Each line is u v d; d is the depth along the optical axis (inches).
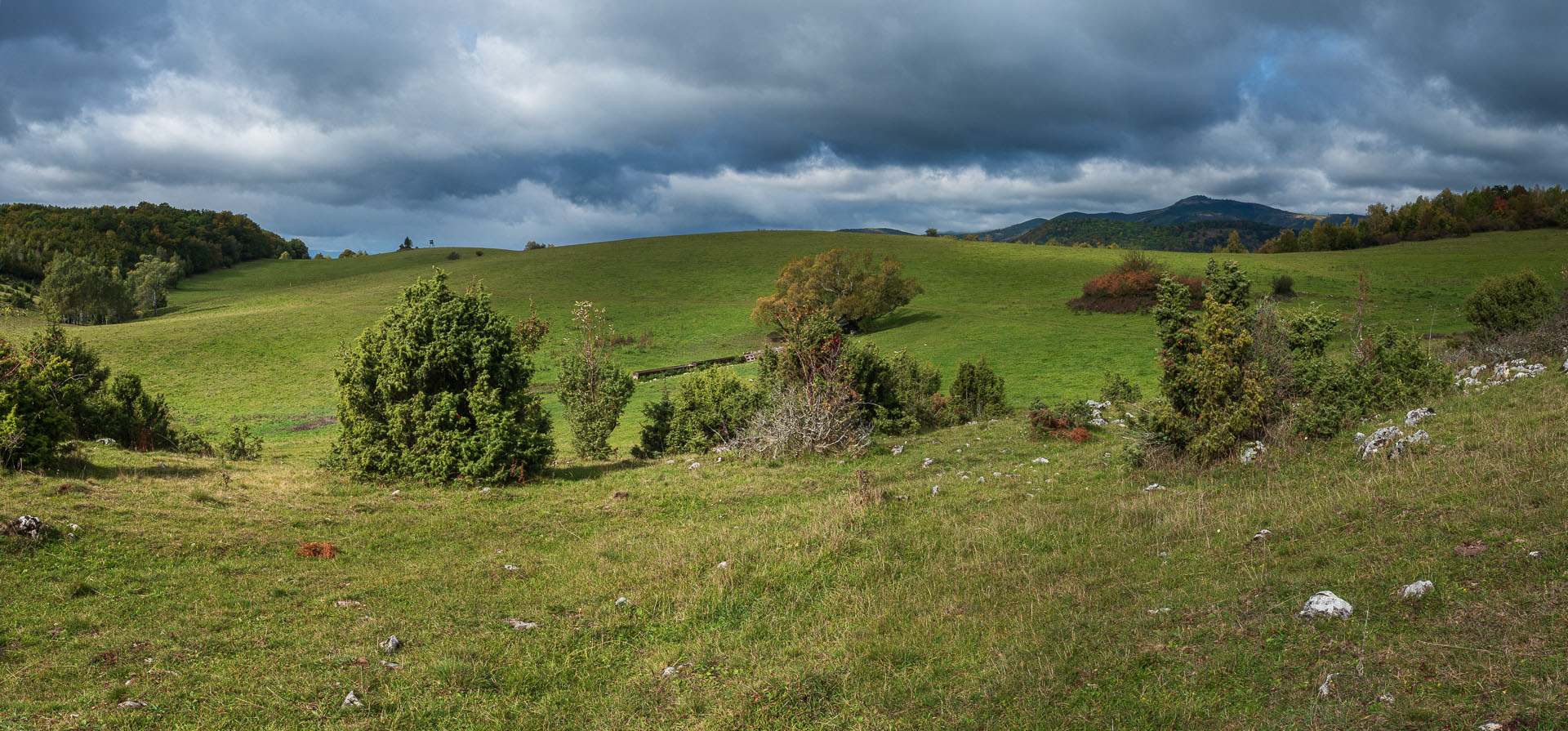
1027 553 411.5
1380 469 450.0
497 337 796.6
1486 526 298.5
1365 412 644.7
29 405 632.4
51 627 337.7
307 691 282.5
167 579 415.2
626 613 373.1
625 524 584.7
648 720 263.7
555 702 281.9
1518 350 942.4
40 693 275.7
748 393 1076.5
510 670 308.7
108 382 1095.6
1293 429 568.7
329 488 700.7
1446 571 265.4
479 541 540.1
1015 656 272.8
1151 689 232.1
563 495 695.1
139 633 337.7
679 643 334.6
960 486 638.5
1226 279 674.2
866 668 284.8
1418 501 352.5
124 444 997.2
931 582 380.8
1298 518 380.2
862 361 1056.8
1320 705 200.1
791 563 425.1
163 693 279.6
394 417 745.6
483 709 275.1
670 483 745.0
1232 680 226.5
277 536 519.5
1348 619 246.5
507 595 408.5
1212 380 579.2
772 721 253.9
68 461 676.1
